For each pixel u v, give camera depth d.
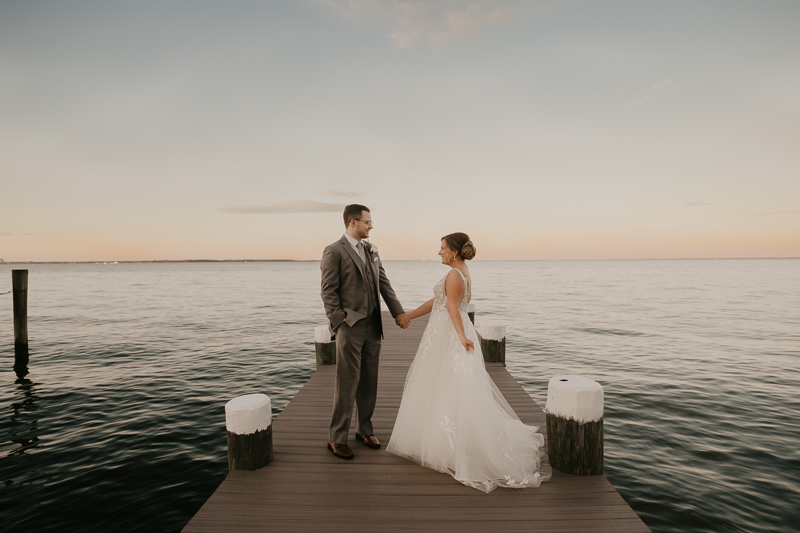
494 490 2.59
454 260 3.00
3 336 12.02
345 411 3.07
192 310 18.62
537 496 2.51
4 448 4.69
